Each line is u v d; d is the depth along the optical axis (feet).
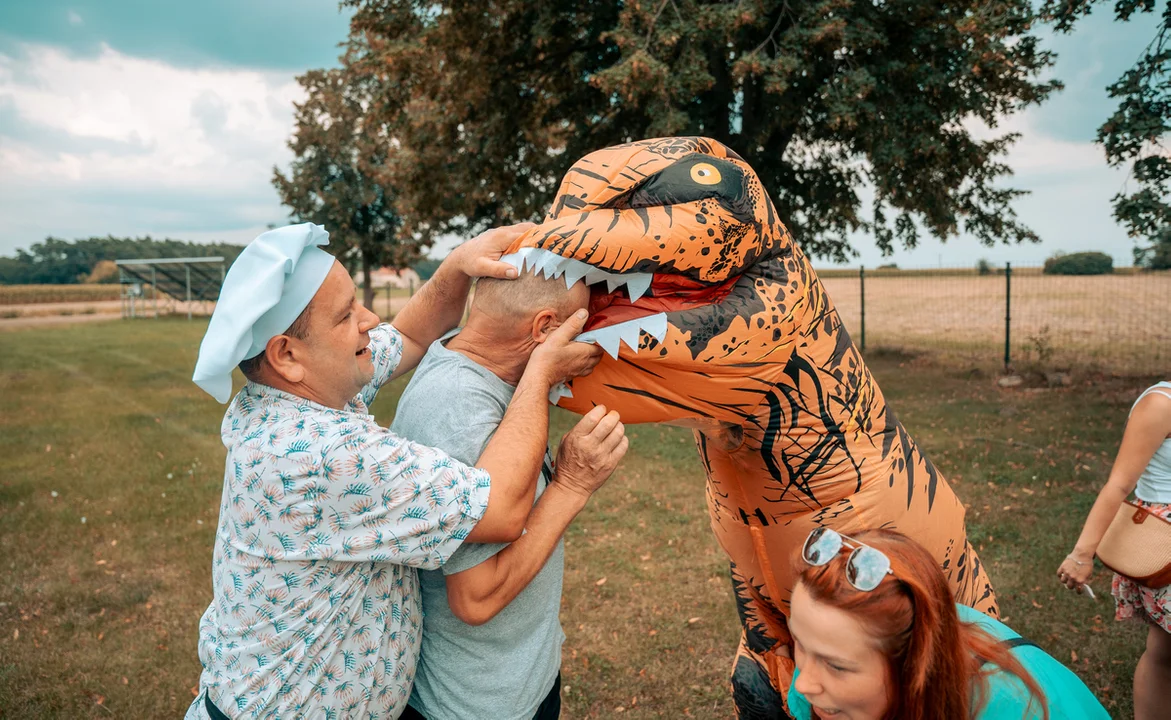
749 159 43.11
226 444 5.33
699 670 12.98
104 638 14.70
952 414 31.45
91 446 30.42
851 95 34.68
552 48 43.21
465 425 5.71
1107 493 8.18
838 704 4.11
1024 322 56.59
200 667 13.61
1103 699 11.40
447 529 5.08
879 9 38.73
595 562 17.40
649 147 6.36
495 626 6.02
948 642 3.99
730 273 6.15
